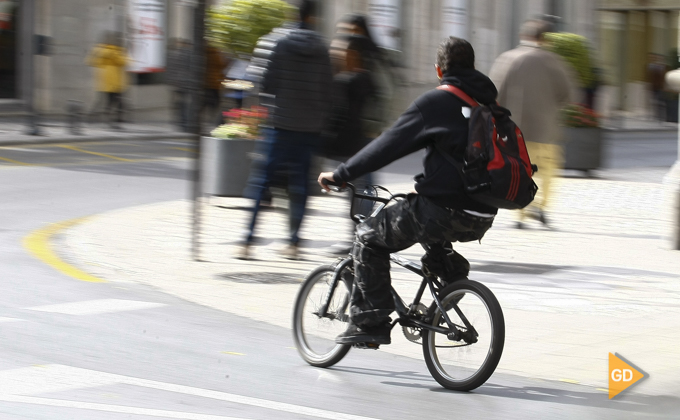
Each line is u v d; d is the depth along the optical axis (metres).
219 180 47.00
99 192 52.12
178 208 47.47
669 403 19.52
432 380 21.12
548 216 48.56
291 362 22.20
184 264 33.69
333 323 21.70
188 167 65.31
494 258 36.59
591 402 19.58
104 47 88.69
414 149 19.53
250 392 19.52
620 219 48.19
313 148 34.09
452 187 19.27
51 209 45.72
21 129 83.25
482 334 19.75
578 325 26.50
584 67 70.75
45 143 76.19
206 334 24.44
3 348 21.94
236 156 46.66
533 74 42.88
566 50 70.38
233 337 24.30
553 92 43.22
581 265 35.62
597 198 56.03
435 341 20.58
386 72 35.44
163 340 23.55
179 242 38.03
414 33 124.25
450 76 19.70
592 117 66.12
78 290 28.84
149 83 101.56
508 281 32.31
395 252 20.91
